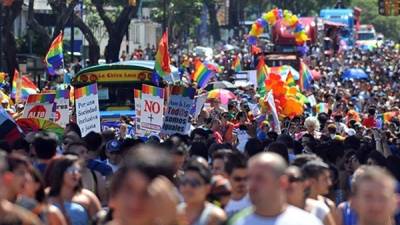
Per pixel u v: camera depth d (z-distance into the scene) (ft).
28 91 131.23
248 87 174.40
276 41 272.72
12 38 177.27
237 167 46.39
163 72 110.42
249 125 95.35
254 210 37.81
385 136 98.63
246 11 550.36
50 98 87.56
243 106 132.98
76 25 214.07
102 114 126.62
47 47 189.16
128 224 32.27
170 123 89.56
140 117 91.40
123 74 128.06
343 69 325.83
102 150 64.90
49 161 50.37
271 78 122.93
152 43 383.24
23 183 42.91
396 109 159.02
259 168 37.11
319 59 339.98
